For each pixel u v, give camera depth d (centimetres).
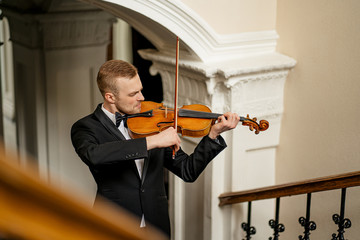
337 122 288
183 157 241
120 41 593
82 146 209
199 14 297
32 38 485
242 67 294
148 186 231
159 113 236
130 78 216
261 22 321
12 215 40
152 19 281
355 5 266
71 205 41
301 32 306
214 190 327
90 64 518
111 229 44
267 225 354
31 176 39
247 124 230
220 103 314
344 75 279
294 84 318
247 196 306
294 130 324
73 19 483
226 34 310
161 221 236
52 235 41
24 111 544
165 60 329
